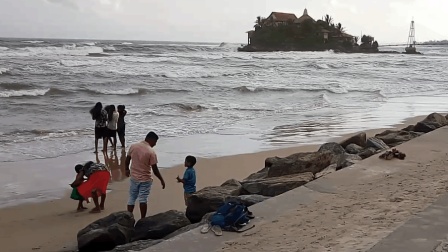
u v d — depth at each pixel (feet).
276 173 29.07
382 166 26.18
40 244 24.34
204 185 35.19
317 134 56.34
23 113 70.18
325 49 492.54
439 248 12.83
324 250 14.83
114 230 21.56
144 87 108.06
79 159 43.68
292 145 50.06
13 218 28.32
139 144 27.20
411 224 14.94
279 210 19.43
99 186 29.60
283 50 484.33
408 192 20.90
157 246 16.12
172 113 73.26
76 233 25.95
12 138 52.06
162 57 221.25
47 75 122.21
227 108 80.23
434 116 47.21
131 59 193.26
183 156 44.73
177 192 33.50
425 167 25.64
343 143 38.60
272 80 138.82
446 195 18.70
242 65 196.95
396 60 312.29
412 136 39.52
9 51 203.21
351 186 22.52
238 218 17.63
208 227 17.53
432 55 505.25
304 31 502.38
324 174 26.66
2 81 107.96
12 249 23.62
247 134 56.65
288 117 71.10
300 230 16.98
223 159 43.55
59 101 83.76
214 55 277.64
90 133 56.08
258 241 16.14
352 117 70.74
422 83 140.46
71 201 31.83
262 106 83.92
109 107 46.11
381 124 63.36
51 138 52.70
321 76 159.84
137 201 31.55
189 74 142.41
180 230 19.94
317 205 19.89
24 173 38.52
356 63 252.83
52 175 38.11
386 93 110.22
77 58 183.42
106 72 134.41
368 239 15.47
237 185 26.89
